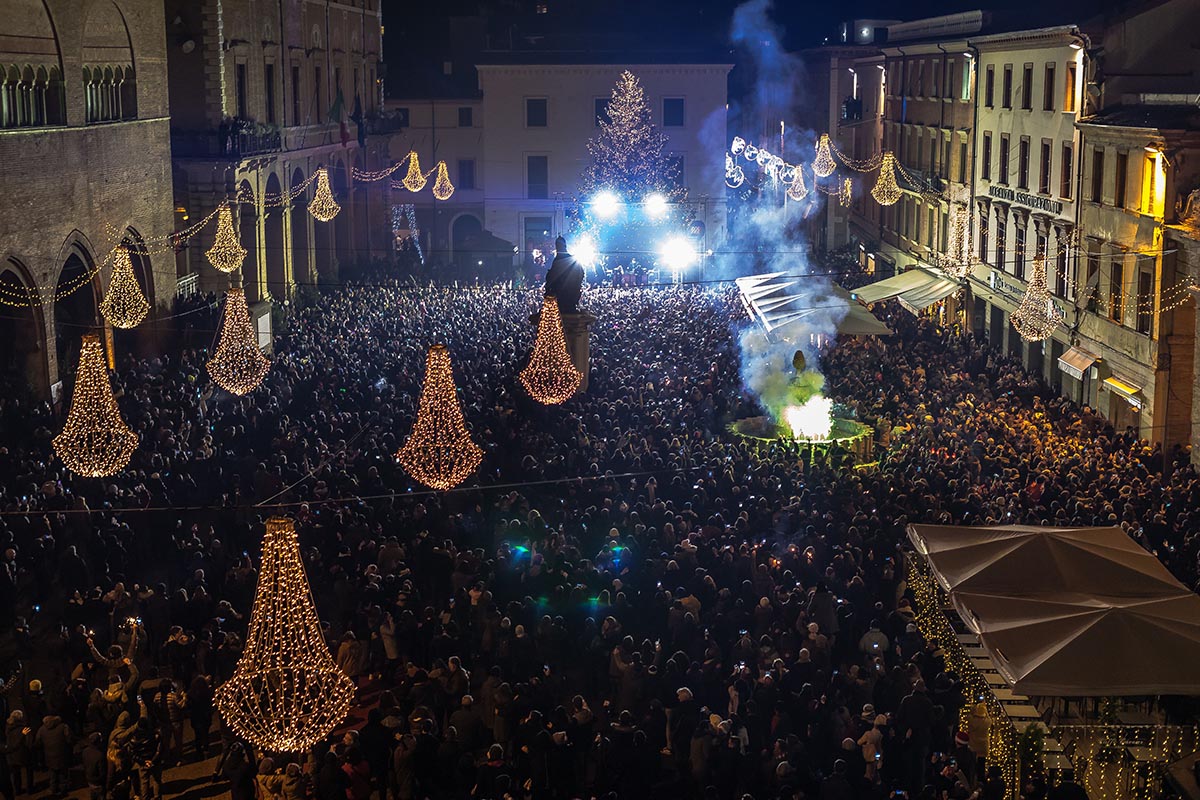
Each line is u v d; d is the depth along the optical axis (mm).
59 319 45625
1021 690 17969
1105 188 42594
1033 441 33250
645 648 21609
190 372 40156
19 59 40000
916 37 69062
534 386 30594
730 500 28938
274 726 14242
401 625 22703
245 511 27391
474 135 89688
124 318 39031
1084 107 44250
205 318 48812
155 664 23438
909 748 19469
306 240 71125
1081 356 44031
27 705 20703
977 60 56344
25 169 39938
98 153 45125
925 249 64312
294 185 69188
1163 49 43312
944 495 28812
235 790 18734
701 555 25297
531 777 19391
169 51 57375
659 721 19609
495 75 86938
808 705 20188
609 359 45500
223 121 57656
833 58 83062
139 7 48594
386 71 89062
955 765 18766
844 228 84500
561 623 22797
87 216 44281
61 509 26766
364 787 18266
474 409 36094
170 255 51875
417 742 18859
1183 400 38469
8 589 24641
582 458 31359
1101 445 34594
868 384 41219
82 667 21234
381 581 24109
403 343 46562
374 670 23828
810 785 18656
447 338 47750
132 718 19141
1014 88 51969
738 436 35750
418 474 21812
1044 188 49125
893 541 26156
